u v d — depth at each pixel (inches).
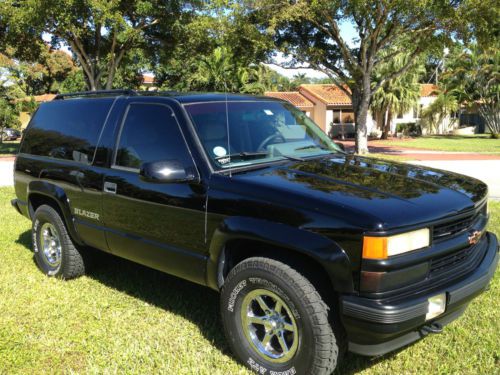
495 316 156.2
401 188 126.0
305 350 114.0
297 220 115.5
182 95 158.6
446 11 693.9
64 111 192.2
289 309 116.3
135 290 182.7
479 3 679.1
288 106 178.9
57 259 196.1
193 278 142.4
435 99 1857.8
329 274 110.0
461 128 1959.9
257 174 134.4
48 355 137.0
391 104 1540.4
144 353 136.4
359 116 917.2
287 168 140.6
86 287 185.9
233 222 125.3
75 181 175.5
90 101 181.8
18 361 133.6
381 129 1658.5
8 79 1615.4
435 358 132.5
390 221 107.5
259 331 128.1
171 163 133.3
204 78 1285.7
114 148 163.5
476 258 131.0
